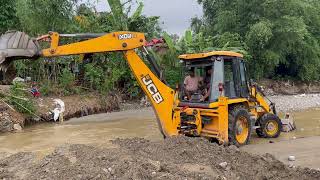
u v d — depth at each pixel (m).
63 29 17.12
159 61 18.61
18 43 7.58
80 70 18.73
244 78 10.05
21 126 12.73
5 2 17.17
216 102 9.21
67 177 6.05
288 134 11.25
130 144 8.40
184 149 7.59
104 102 17.42
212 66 9.42
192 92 9.87
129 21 20.61
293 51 26.73
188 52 20.33
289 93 26.27
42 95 16.12
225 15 25.38
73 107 15.62
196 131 9.34
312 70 27.66
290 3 24.44
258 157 7.48
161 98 9.29
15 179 6.32
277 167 7.01
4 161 7.38
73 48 8.57
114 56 18.98
